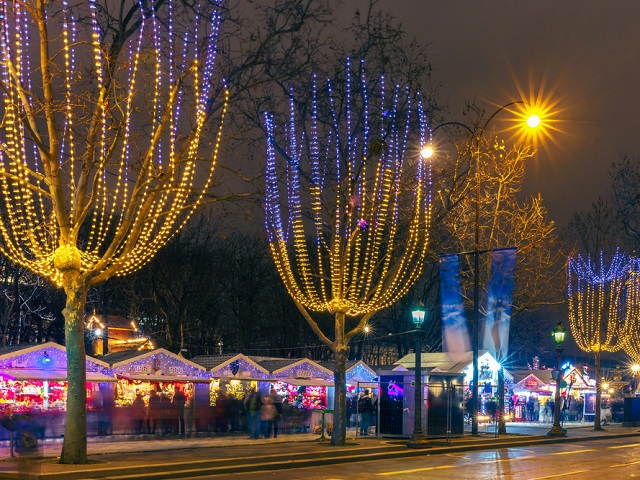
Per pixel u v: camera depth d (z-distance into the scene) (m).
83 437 20.48
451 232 39.56
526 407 49.69
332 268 29.34
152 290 59.47
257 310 69.62
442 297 61.16
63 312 20.84
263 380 36.50
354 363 40.75
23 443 14.13
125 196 22.19
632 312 49.91
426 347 67.00
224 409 32.22
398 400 32.53
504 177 36.84
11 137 19.55
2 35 18.88
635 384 64.88
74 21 19.47
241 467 21.66
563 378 51.66
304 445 28.02
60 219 20.41
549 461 25.30
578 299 47.62
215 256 64.56
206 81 21.20
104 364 31.84
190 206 20.94
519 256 39.84
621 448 32.16
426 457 26.80
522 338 77.44
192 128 20.83
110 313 63.53
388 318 69.69
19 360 29.05
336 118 29.30
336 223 29.45
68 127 20.23
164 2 20.72
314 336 69.38
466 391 44.38
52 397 30.66
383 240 32.94
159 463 20.66
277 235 30.00
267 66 22.25
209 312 64.44
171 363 33.94
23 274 56.25
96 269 20.72
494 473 21.25
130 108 19.55
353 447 27.47
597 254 49.72
